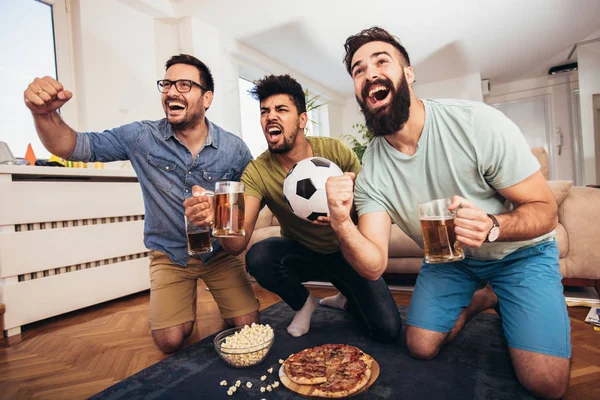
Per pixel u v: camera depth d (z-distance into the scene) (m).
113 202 2.36
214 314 1.97
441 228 0.91
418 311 1.29
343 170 1.60
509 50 4.54
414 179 1.20
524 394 1.00
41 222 1.99
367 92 1.14
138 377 1.21
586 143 4.50
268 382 1.12
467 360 1.23
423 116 1.16
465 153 1.11
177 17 3.26
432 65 4.93
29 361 1.44
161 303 1.46
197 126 1.52
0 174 1.83
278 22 3.59
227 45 3.80
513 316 1.10
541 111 5.55
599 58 4.34
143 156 1.51
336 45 4.19
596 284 1.98
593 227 1.98
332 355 1.17
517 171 1.06
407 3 3.40
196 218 1.13
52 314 1.99
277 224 3.04
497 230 0.90
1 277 1.79
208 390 1.10
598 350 1.31
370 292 1.45
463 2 3.43
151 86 3.08
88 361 1.41
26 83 2.38
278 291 1.55
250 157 1.75
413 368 1.19
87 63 2.60
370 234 1.22
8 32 2.30
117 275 2.37
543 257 1.16
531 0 3.45
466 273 1.31
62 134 1.31
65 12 2.58
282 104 1.40
